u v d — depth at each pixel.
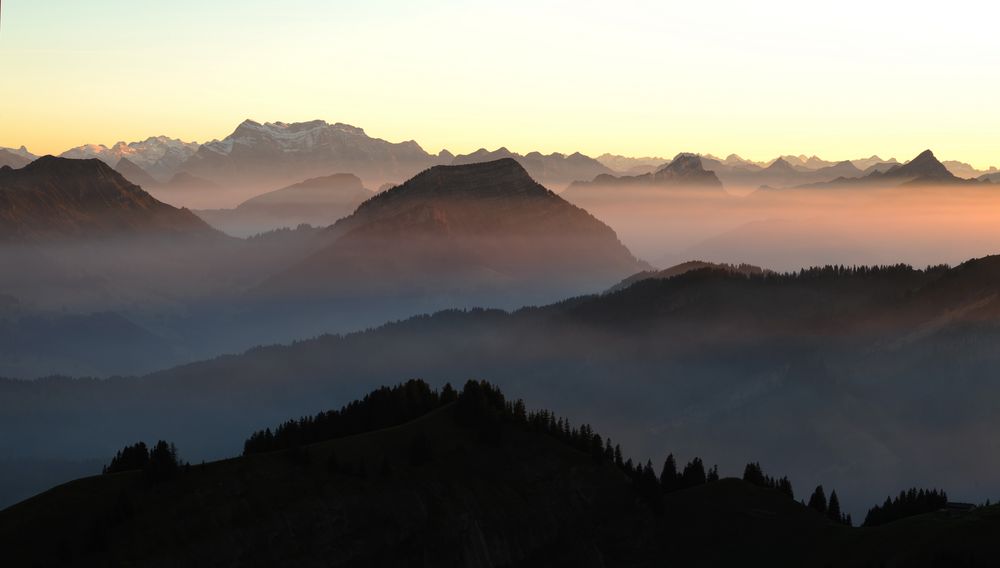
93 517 163.00
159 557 160.62
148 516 166.00
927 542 169.88
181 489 173.62
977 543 164.88
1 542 156.25
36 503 165.50
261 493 179.62
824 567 178.50
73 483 171.12
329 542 179.25
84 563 155.38
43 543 157.25
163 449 176.88
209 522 169.50
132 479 174.25
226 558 166.75
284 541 174.62
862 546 180.38
